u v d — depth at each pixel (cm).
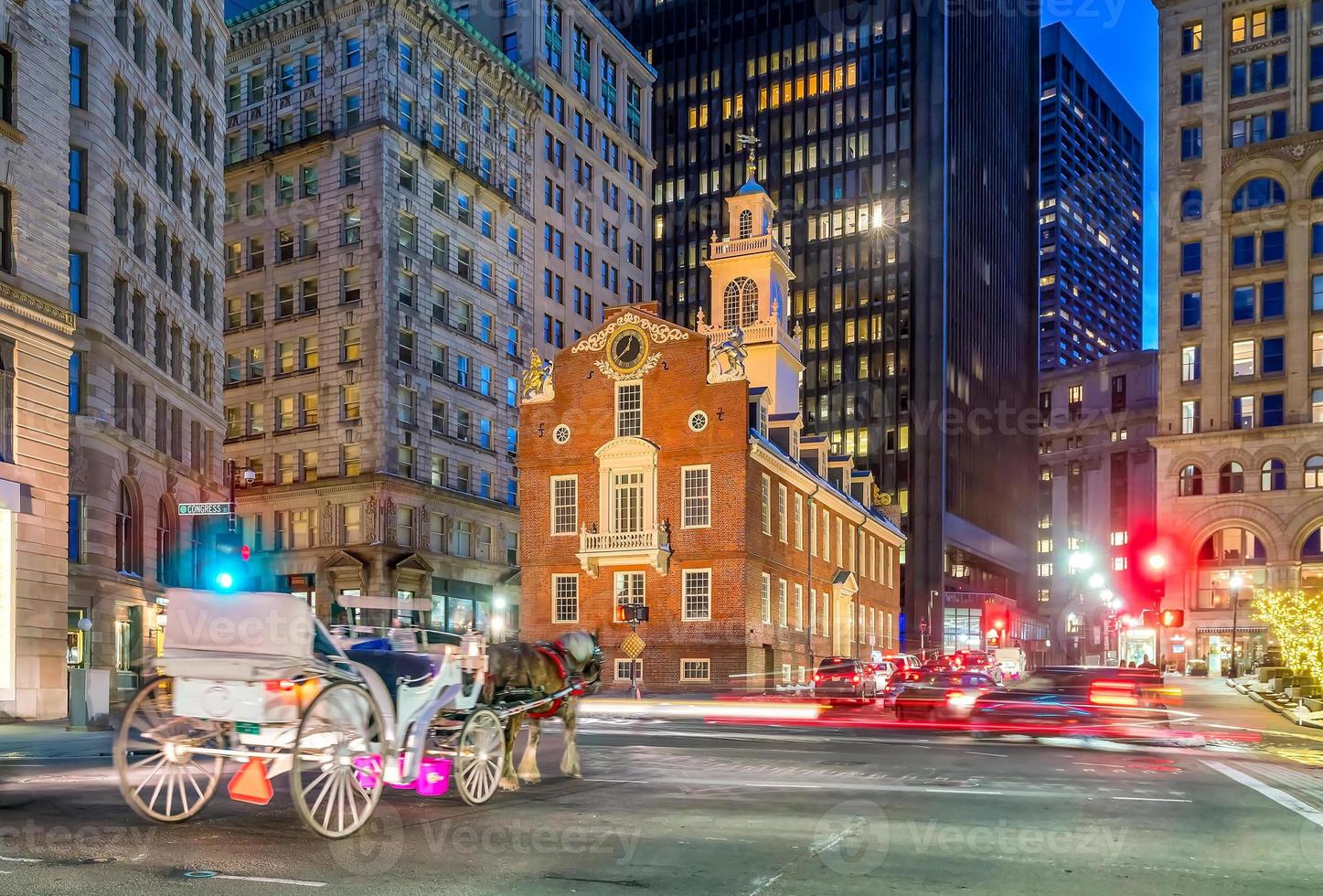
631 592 4966
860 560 6981
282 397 6888
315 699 1028
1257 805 1360
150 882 820
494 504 7369
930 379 11988
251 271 7100
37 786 1373
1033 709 2681
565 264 8494
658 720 3347
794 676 5359
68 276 3253
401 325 6675
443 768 1319
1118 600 11800
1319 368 8188
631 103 9756
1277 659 5859
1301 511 8038
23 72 3062
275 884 822
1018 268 15275
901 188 12375
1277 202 8438
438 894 805
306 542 6612
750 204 6322
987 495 13262
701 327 5022
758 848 1000
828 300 12600
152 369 4194
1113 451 16250
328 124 6788
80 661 3644
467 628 1312
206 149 5038
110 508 3816
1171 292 8812
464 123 7381
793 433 5719
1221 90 8725
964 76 13262
